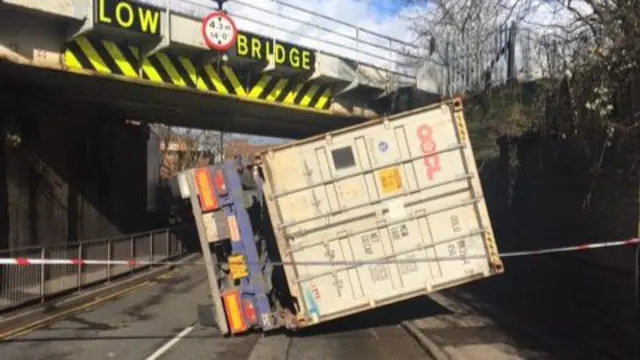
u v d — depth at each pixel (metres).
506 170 16.61
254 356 10.02
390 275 10.77
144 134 30.31
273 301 11.57
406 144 10.92
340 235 10.75
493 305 14.11
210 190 11.23
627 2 9.52
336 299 10.70
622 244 9.04
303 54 20.75
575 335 10.63
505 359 9.23
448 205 10.86
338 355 10.03
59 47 15.72
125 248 22.06
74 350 10.50
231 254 11.28
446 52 21.45
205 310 13.66
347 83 22.98
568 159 11.91
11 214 17.86
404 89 24.28
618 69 9.80
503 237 16.92
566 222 12.05
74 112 22.56
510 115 17.88
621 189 9.55
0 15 14.42
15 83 17.53
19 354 10.19
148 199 34.56
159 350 10.50
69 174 22.02
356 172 10.82
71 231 22.00
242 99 20.36
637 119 9.17
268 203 10.71
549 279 13.02
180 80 18.36
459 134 10.93
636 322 8.82
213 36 17.59
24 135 18.84
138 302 16.22
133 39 16.84
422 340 10.60
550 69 12.96
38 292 15.37
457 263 10.84
